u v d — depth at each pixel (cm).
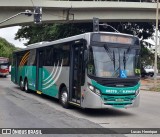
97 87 1197
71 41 1382
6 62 5156
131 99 1255
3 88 2609
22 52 2353
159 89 2878
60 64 1509
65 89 1445
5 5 3347
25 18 3584
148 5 4062
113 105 1217
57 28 5075
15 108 1414
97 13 3969
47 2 3591
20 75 2392
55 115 1235
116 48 1255
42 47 1827
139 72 1289
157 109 1481
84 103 1227
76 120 1130
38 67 1903
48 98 1873
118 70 1234
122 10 4072
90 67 1208
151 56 5769
